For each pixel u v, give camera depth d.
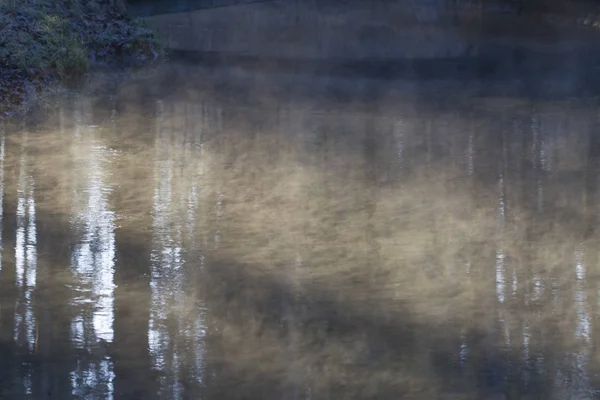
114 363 6.07
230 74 20.00
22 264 7.95
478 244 8.68
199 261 8.12
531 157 12.23
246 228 9.09
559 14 32.53
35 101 16.00
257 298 7.27
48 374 5.90
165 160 11.87
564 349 6.35
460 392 5.68
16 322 6.71
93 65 20.73
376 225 9.23
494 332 6.63
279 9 34.22
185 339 6.45
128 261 8.09
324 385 5.75
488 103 16.44
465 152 12.46
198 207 9.78
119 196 10.15
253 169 11.45
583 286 7.59
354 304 7.14
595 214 9.66
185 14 32.25
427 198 10.23
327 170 11.42
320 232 8.98
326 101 16.59
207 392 5.66
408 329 6.67
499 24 30.20
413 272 7.89
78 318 6.81
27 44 19.00
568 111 15.62
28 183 10.57
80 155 12.02
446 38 26.78
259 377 5.87
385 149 12.59
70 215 9.41
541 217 9.56
